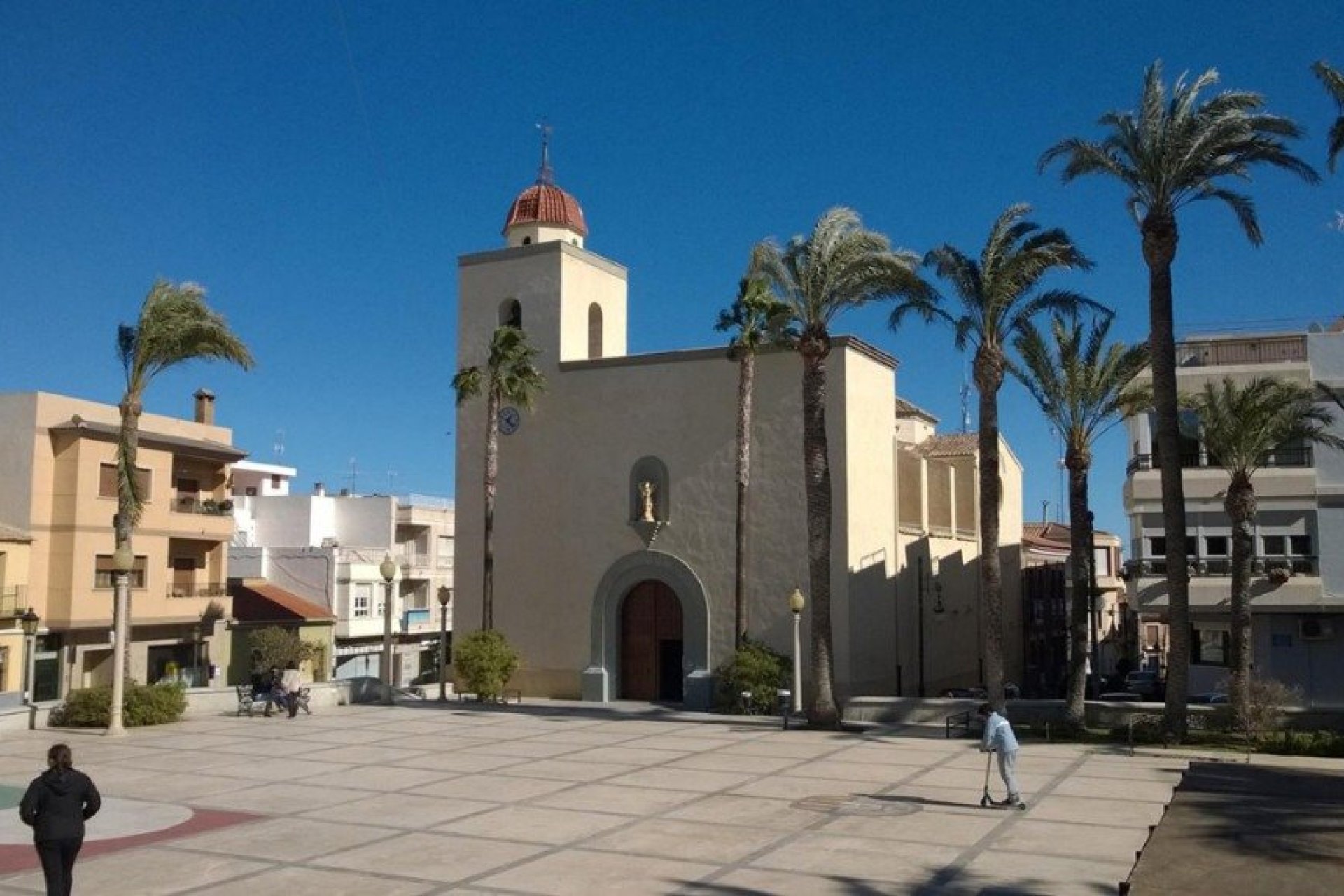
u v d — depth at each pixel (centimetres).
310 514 6506
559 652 3875
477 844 1489
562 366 3969
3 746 2486
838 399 3559
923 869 1335
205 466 4884
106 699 2825
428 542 6794
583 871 1334
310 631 5531
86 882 1290
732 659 3416
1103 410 2886
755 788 1930
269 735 2736
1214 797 1341
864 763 2239
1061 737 2623
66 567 4119
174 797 1858
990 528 2748
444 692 3756
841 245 2959
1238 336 3459
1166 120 2527
